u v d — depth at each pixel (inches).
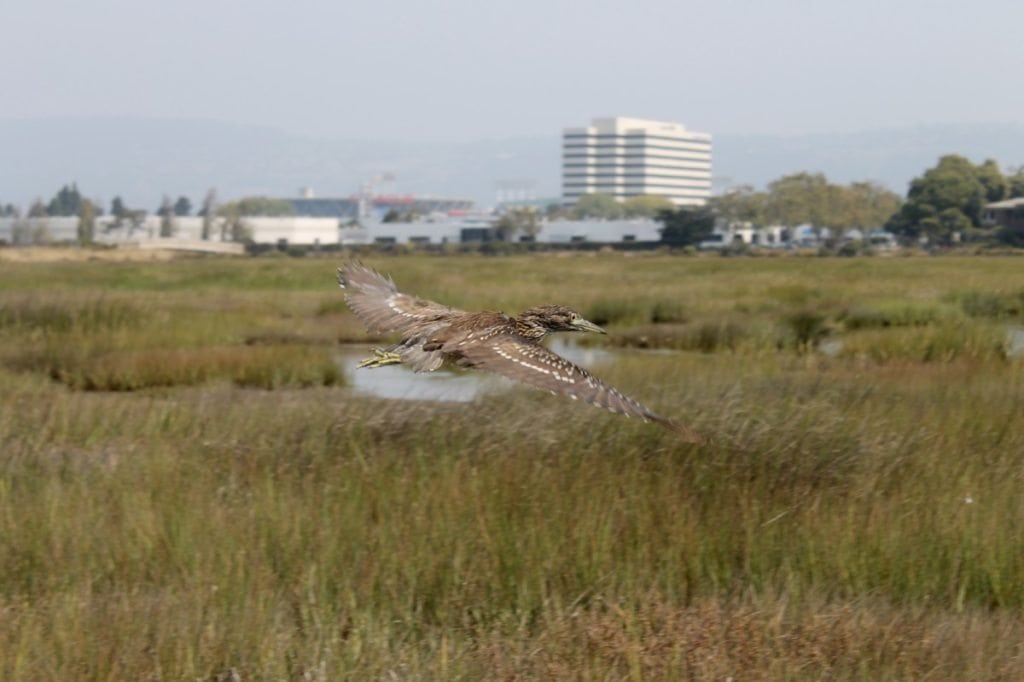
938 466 582.9
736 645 407.8
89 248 6584.6
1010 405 767.7
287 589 465.7
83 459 684.7
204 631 414.0
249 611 427.5
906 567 483.2
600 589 456.4
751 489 551.2
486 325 245.4
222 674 398.9
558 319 251.3
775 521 511.5
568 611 433.4
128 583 472.7
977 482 558.3
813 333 1519.4
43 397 945.5
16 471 633.6
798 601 447.8
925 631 426.0
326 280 2765.7
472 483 537.6
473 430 655.1
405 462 600.4
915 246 6697.8
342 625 430.3
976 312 1860.2
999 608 463.5
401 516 515.8
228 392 1051.3
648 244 7288.4
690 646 407.2
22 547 495.2
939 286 2277.3
